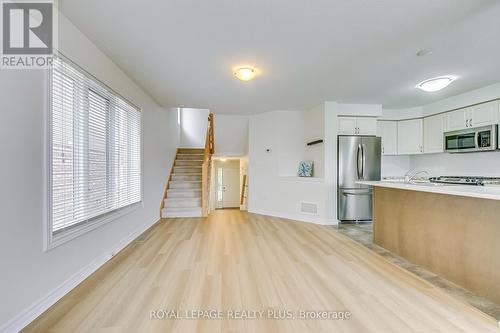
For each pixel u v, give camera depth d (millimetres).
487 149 3512
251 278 2186
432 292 1965
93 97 2402
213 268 2398
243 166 6969
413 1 1743
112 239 2732
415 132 4766
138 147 3580
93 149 2396
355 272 2320
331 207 4324
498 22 1993
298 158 5078
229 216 5020
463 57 2631
